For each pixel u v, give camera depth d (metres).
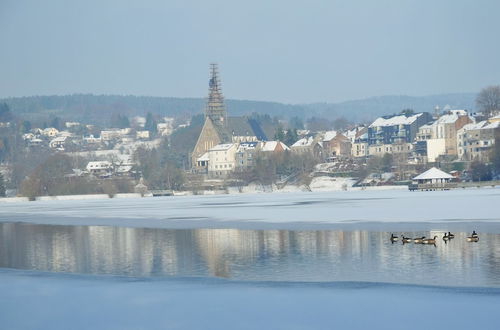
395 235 109.88
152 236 123.69
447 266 81.12
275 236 116.38
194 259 92.25
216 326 53.59
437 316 55.12
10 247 113.62
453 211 155.75
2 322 56.12
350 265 83.81
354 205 191.88
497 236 106.94
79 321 55.84
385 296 62.66
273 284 69.81
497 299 60.81
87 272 84.38
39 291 67.44
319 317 55.56
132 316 56.91
